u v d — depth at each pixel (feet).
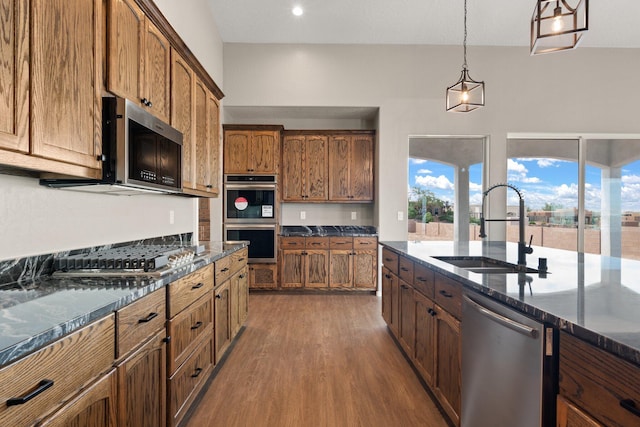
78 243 5.78
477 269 6.43
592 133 15.38
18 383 2.40
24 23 3.43
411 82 15.37
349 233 15.75
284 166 16.06
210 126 10.18
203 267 6.55
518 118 15.34
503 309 3.98
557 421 3.22
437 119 15.38
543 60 15.34
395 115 15.37
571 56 15.35
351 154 16.11
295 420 6.10
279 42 15.28
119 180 4.89
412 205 15.83
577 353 2.97
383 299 11.01
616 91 15.35
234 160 15.43
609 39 14.62
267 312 12.62
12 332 2.61
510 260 6.79
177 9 9.79
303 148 16.06
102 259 5.19
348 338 9.98
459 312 5.28
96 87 4.66
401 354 8.86
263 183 15.39
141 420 4.25
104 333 3.47
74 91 4.20
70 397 2.96
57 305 3.43
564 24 6.34
